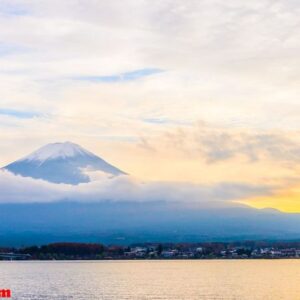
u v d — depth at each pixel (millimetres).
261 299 162125
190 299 163250
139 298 166250
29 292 182125
